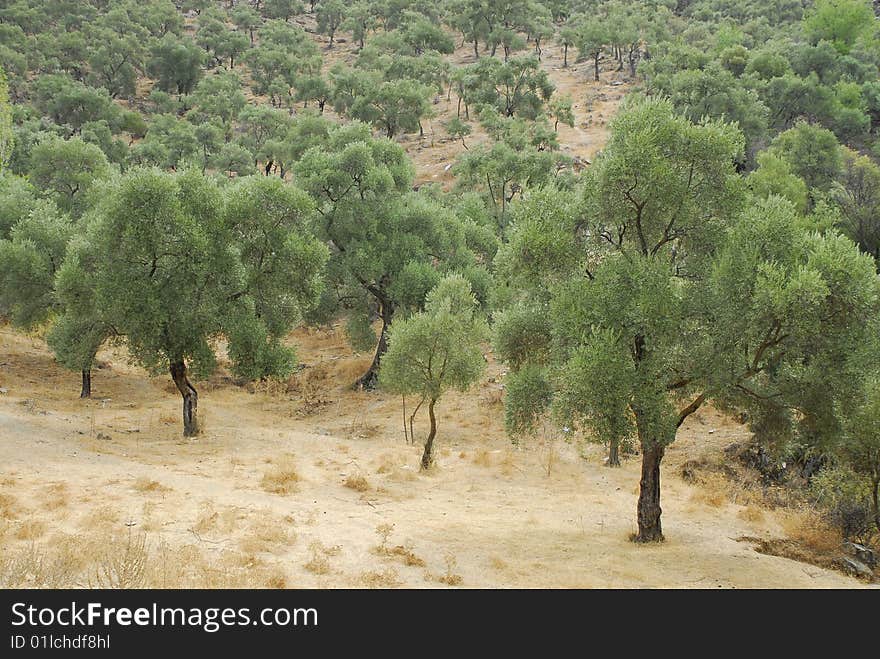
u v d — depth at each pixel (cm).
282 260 2358
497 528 1503
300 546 1233
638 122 1384
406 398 3091
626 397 1273
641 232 1432
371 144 3419
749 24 11575
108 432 2241
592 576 1195
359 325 3356
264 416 2864
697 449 2323
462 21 12194
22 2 12394
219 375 3450
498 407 2859
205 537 1218
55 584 937
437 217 3397
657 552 1374
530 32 12506
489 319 3089
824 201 4741
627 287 1338
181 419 2588
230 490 1634
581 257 1459
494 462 2244
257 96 11106
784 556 1488
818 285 1125
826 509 1770
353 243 3164
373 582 1073
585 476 2141
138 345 2177
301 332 4253
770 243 1308
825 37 10419
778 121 7794
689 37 11156
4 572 962
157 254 2100
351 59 12962
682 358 1353
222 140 8250
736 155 1384
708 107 6519
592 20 10856
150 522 1262
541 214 1499
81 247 2378
